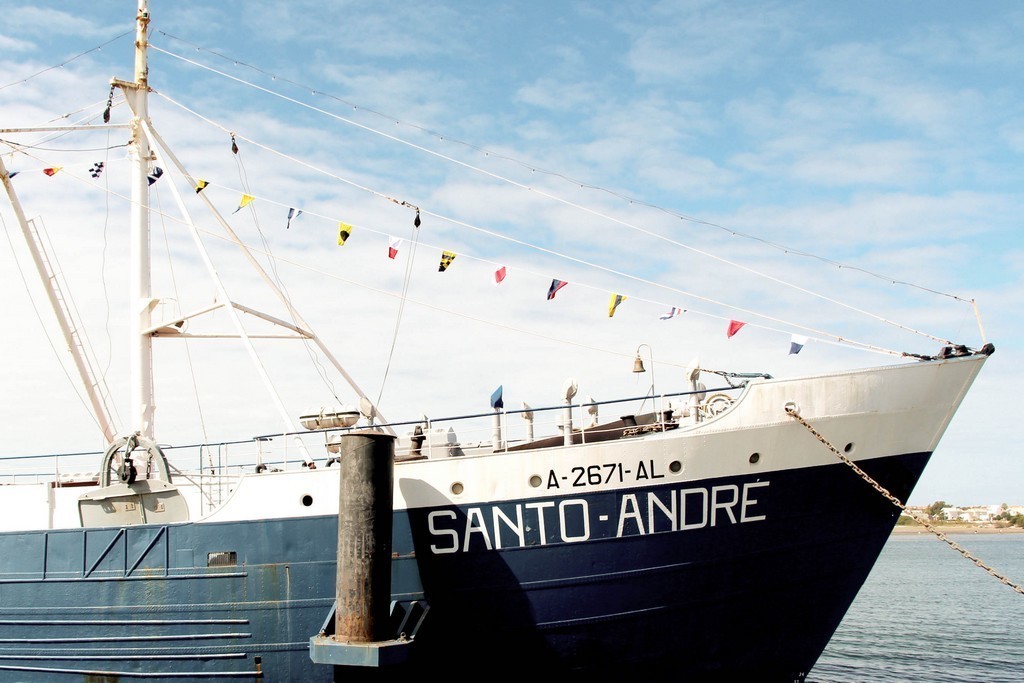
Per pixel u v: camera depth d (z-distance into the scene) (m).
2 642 17.12
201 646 16.17
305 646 15.84
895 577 65.50
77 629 16.73
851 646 30.75
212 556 16.28
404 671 15.71
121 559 16.66
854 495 16.16
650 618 15.77
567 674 15.89
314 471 16.17
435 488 15.76
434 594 15.66
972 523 170.38
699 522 15.70
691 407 16.47
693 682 16.17
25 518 18.38
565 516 15.59
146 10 21.22
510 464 15.71
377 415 19.12
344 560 14.80
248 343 18.06
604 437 17.23
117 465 17.69
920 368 16.19
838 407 15.90
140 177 20.55
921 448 16.42
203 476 17.39
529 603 15.65
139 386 19.59
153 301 19.86
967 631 34.31
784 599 16.23
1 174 20.09
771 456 15.82
